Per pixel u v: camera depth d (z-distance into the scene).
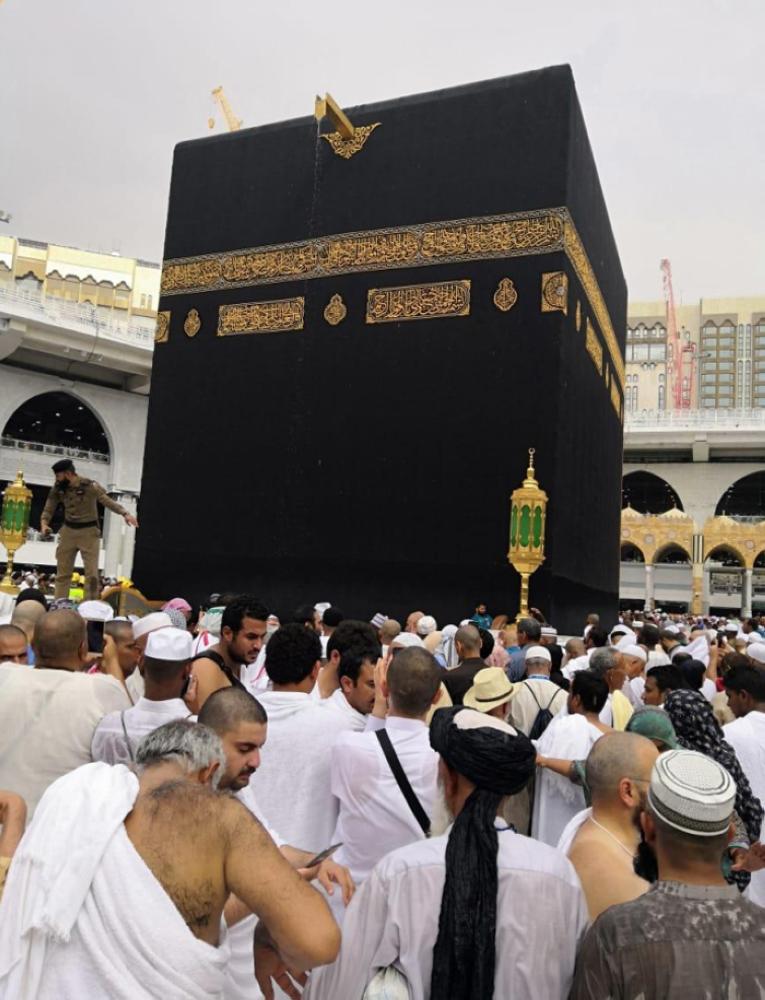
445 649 7.75
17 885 1.51
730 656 5.72
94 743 3.02
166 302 17.08
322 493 15.11
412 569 14.24
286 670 3.04
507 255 14.20
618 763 2.39
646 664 6.93
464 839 1.81
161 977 1.45
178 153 17.36
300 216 15.98
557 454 13.55
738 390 104.50
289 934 1.57
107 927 1.46
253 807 2.45
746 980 1.55
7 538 13.83
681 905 1.64
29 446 36.06
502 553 13.66
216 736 1.95
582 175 15.38
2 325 30.83
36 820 1.59
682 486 41.97
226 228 16.66
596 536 18.00
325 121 15.94
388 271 15.08
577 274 14.82
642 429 40.09
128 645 4.28
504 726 1.94
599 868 2.27
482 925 1.72
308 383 15.49
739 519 45.47
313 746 2.92
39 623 3.34
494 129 14.55
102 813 1.56
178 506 16.36
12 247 60.78
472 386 14.20
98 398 37.22
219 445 16.14
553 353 13.72
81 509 9.48
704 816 1.65
